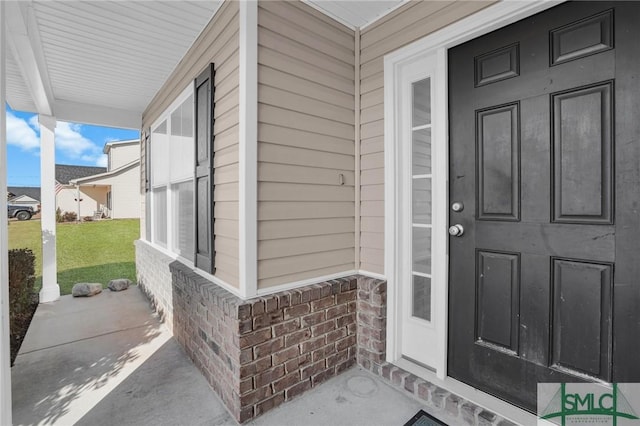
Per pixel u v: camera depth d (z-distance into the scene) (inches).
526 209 65.3
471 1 70.1
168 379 88.7
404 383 79.7
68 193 586.9
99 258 296.7
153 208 165.8
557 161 61.2
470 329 74.5
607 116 55.5
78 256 301.1
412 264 87.7
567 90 59.8
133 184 549.3
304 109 83.5
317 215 87.0
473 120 73.2
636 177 52.9
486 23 67.8
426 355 84.1
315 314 83.0
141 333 122.2
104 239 357.4
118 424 71.1
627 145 53.7
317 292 83.1
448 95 77.4
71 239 352.5
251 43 72.7
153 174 165.0
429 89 83.4
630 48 53.2
